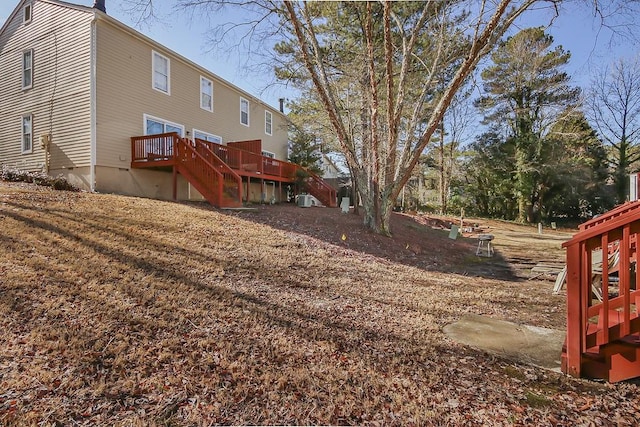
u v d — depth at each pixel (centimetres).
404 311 426
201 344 289
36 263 416
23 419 194
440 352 310
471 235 1611
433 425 207
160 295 380
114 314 322
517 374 271
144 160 1085
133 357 260
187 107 1325
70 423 195
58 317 306
